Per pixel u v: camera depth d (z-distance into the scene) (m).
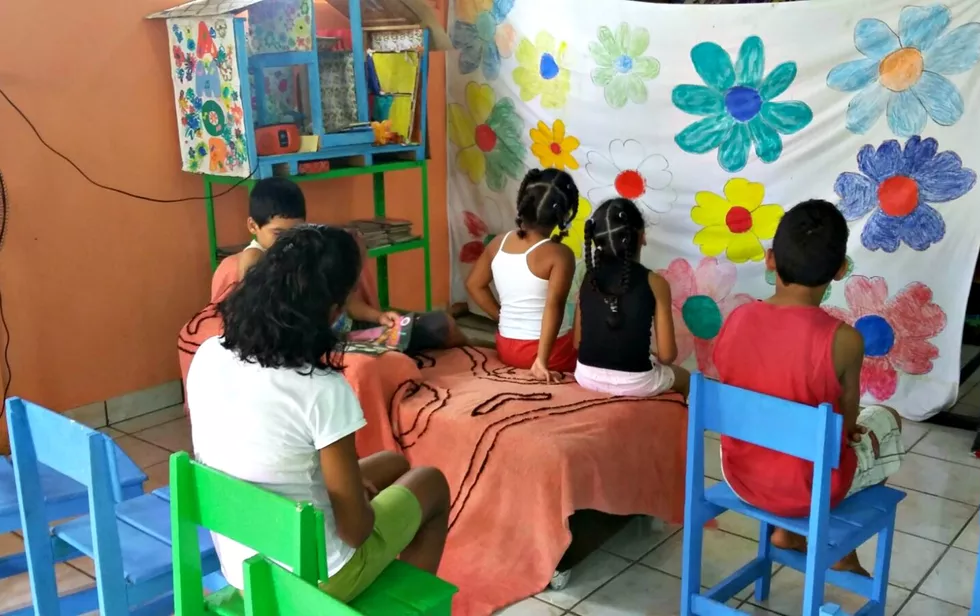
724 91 3.34
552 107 3.85
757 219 3.39
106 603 1.47
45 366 2.97
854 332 1.75
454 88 4.20
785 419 1.64
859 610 1.91
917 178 3.02
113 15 2.97
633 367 2.39
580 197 3.87
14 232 2.82
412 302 4.36
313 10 3.06
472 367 2.74
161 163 3.19
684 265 3.62
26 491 1.57
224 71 2.93
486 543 2.23
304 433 1.35
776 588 2.18
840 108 3.12
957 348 3.06
